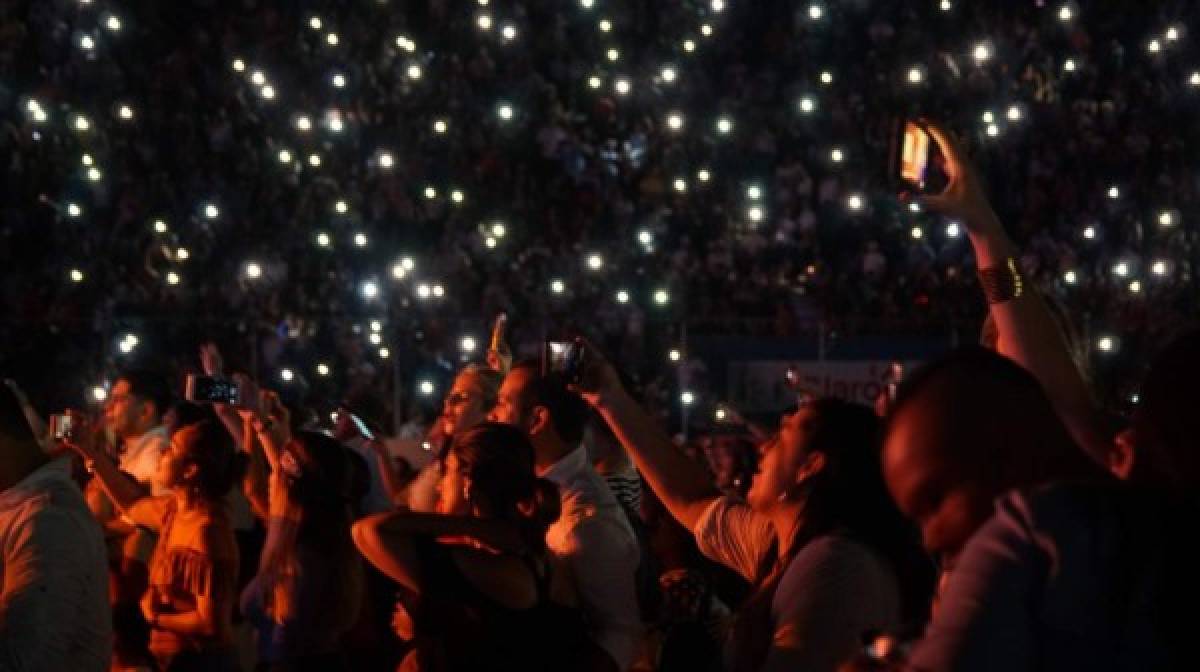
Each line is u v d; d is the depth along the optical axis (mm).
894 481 2607
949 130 3404
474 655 4988
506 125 24328
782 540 4266
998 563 2338
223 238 22031
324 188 22750
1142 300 21688
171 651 7531
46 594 4984
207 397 8031
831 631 3852
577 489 5441
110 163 22641
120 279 21297
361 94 24188
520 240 23188
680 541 6730
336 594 7117
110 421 9359
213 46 24078
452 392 6547
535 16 25953
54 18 23375
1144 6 26125
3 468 5152
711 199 23984
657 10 26281
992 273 3408
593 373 4930
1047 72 25484
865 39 26016
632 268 22500
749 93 25266
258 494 8930
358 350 18641
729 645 4301
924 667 2344
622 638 5297
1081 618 2289
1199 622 2275
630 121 25078
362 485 7914
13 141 22422
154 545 8578
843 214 23391
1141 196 24047
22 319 17672
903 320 18938
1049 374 3389
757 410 18516
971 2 26125
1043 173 24109
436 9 25203
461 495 5664
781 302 21344
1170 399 2504
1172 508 2334
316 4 24906
